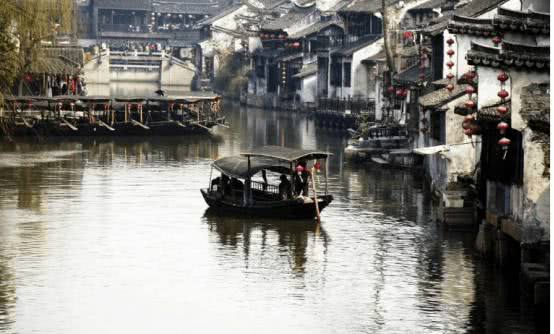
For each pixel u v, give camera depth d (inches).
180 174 3831.2
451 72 3587.6
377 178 3740.2
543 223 2042.3
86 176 3722.9
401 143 4315.9
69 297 2143.2
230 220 2906.0
